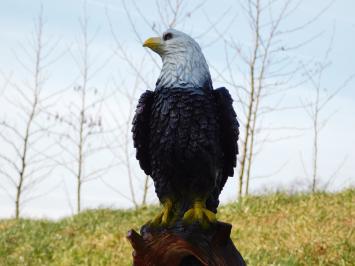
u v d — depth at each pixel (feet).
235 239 38.06
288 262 33.19
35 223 48.37
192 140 17.24
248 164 52.80
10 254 41.88
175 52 17.87
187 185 17.80
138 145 18.06
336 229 37.11
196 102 17.31
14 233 45.47
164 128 17.42
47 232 45.19
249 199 45.52
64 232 44.86
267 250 35.53
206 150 17.31
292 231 37.91
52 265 38.99
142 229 17.89
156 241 16.89
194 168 17.44
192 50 17.90
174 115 17.31
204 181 17.62
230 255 16.69
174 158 17.51
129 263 36.86
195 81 17.63
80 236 43.16
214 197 18.42
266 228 39.34
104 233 42.70
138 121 17.78
